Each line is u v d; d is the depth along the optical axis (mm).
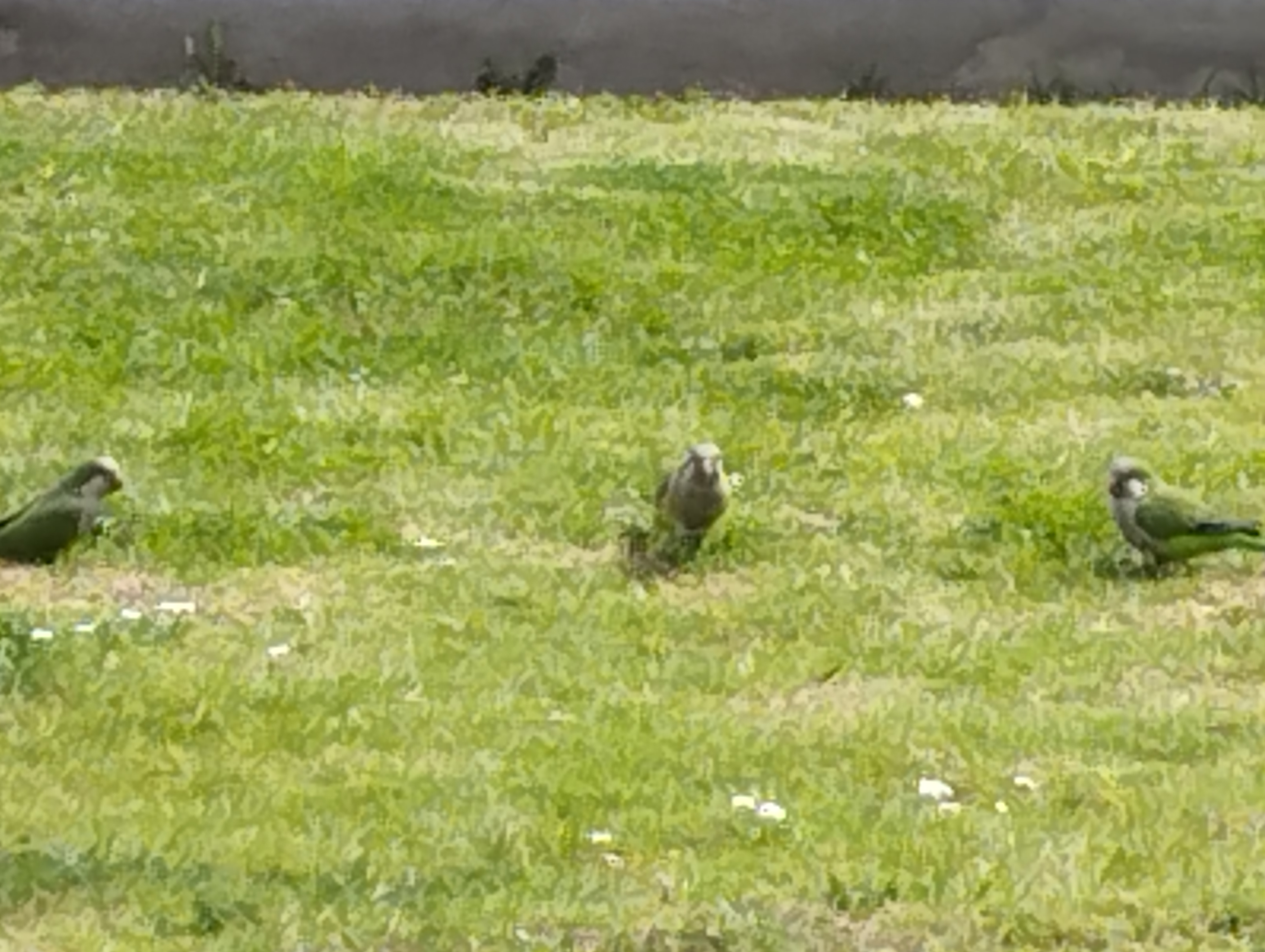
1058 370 25891
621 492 22344
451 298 27531
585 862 14664
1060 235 30219
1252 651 18938
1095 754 16812
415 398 24859
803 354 26547
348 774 15992
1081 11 35188
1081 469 22984
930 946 13734
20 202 29781
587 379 25562
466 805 15398
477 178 31297
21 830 14844
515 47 34938
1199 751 16922
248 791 15609
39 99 33875
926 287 28484
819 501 22234
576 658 18438
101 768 15992
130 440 23234
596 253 28750
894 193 30922
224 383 25219
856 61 35156
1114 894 14320
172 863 14344
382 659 18203
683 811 15414
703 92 35000
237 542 20734
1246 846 15133
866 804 15742
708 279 28328
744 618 19484
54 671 17531
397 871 14352
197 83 34656
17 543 20281
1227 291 28562
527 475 22625
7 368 24953
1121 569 20797
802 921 13938
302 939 13477
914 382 25641
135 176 30688
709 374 25703
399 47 34812
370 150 31688
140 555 20484
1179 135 33594
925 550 21109
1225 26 35250
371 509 21828
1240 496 22484
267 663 18094
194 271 27875
